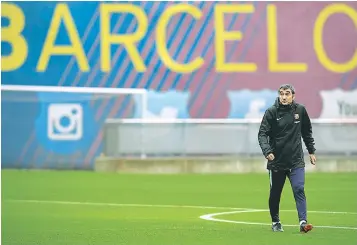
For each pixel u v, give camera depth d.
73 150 72.06
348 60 78.88
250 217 34.56
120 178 59.34
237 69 78.69
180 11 78.88
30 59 78.38
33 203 41.66
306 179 57.28
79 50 78.44
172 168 64.12
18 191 49.03
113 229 30.11
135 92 76.88
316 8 78.94
